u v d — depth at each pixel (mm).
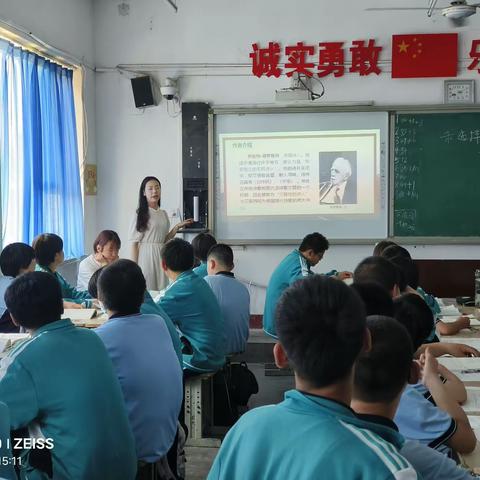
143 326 2135
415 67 5523
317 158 5707
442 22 5504
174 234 5355
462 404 1995
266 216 5785
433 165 5629
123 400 1851
